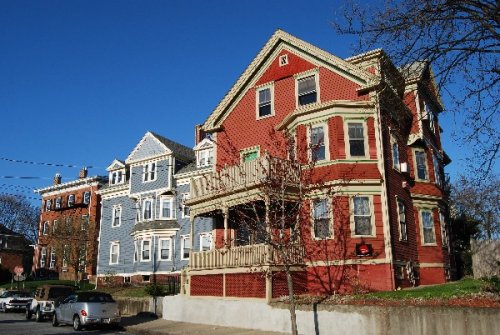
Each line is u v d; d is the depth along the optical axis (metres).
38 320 25.05
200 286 21.36
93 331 20.08
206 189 21.75
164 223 39.34
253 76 24.83
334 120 20.16
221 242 23.09
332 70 21.83
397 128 22.55
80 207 52.34
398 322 13.03
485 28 11.88
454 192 42.78
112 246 43.62
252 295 18.42
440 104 27.92
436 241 23.00
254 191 19.16
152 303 24.36
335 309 14.59
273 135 20.52
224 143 25.05
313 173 19.86
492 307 11.62
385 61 13.66
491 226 42.84
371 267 18.53
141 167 42.53
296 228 15.25
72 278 50.31
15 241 66.00
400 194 21.22
